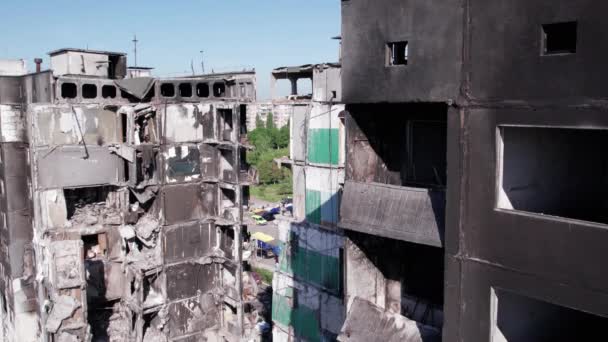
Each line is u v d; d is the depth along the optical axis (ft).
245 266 124.77
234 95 122.21
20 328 117.60
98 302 112.68
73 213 111.45
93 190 113.80
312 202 107.55
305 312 111.34
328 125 100.99
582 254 36.96
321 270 105.91
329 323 104.47
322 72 102.53
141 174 112.68
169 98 112.98
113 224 112.16
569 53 36.65
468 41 42.11
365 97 51.01
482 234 42.50
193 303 120.47
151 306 113.80
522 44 38.88
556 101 37.50
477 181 42.42
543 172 46.32
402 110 57.26
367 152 56.54
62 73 120.37
